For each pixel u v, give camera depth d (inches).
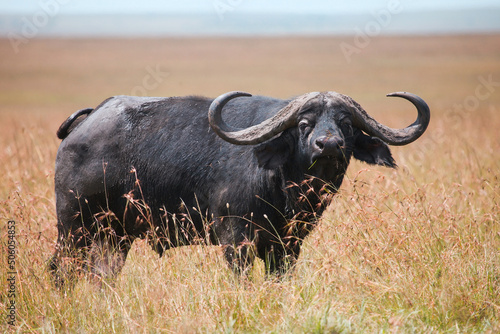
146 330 664.4
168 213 827.4
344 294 708.7
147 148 819.4
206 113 828.0
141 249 814.5
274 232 794.2
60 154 837.2
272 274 793.6
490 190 1063.0
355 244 770.8
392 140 776.3
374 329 652.1
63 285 796.0
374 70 7431.1
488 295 727.1
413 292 717.3
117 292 745.0
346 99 764.6
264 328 658.2
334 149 697.0
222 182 784.3
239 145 787.4
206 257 780.6
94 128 828.0
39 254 823.7
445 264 762.8
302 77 6614.2
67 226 833.5
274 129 748.6
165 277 761.6
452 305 700.0
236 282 737.6
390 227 792.3
